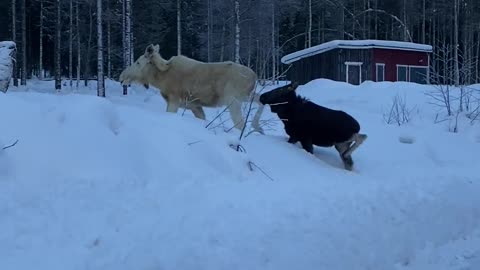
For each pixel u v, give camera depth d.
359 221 5.62
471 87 16.42
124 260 4.11
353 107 14.59
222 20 37.25
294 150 7.83
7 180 4.73
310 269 4.80
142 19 41.50
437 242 6.19
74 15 36.38
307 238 5.03
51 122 5.64
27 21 40.19
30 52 40.34
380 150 9.15
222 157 6.20
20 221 4.27
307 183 6.27
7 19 39.72
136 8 41.09
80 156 5.39
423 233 6.14
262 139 7.90
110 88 27.02
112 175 5.26
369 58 30.08
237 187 5.59
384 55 30.31
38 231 4.23
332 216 5.46
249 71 8.66
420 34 52.38
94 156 5.48
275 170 6.75
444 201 6.78
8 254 3.95
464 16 46.66
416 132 10.43
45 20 38.97
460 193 7.18
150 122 6.46
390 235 5.75
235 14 29.38
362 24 49.97
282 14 44.31
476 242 6.36
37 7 39.66
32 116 5.57
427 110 13.94
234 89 8.52
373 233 5.61
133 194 5.00
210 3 37.53
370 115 12.86
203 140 6.36
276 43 40.19
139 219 4.64
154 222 4.62
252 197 5.36
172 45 45.38
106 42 38.53
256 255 4.59
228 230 4.70
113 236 4.36
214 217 4.83
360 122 11.03
